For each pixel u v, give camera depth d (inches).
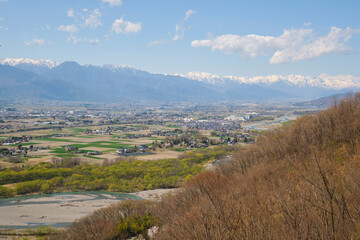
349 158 426.9
